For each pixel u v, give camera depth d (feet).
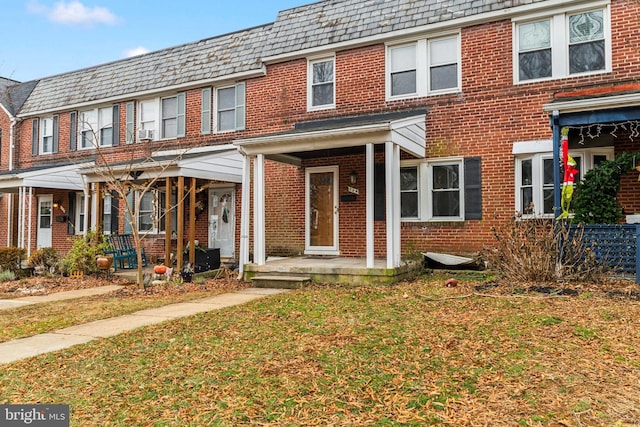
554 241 27.94
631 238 27.02
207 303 26.99
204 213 48.16
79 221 55.83
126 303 27.76
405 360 15.20
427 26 36.70
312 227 41.91
